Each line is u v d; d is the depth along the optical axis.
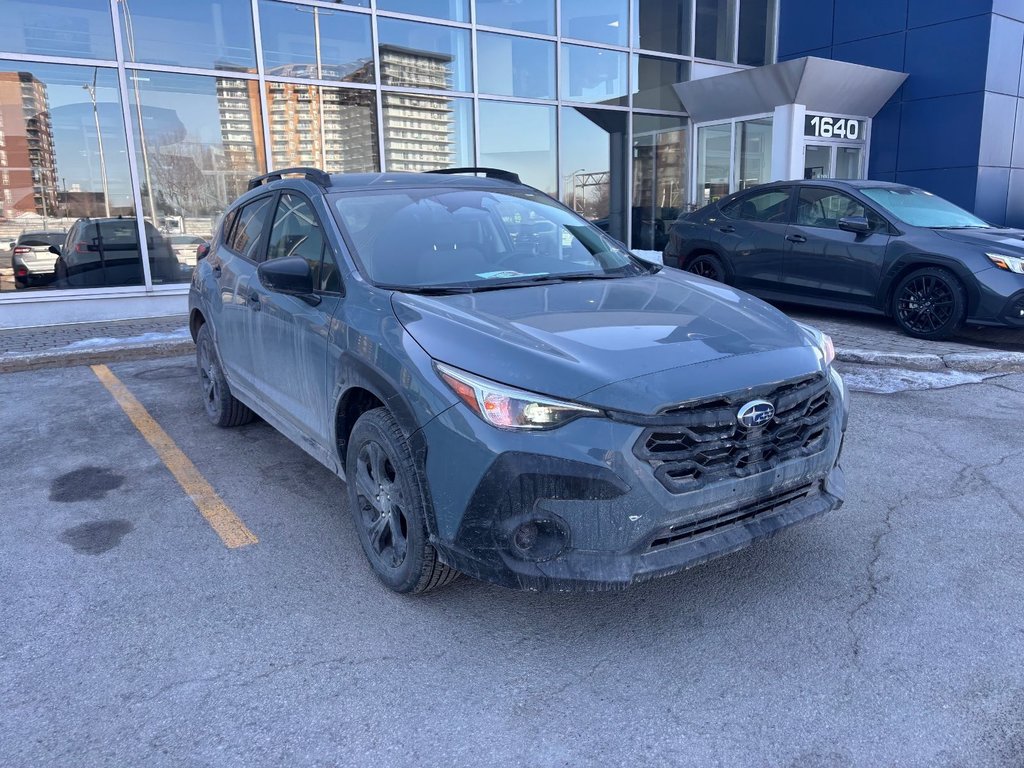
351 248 3.76
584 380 2.72
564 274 3.92
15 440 5.53
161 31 10.02
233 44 10.48
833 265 8.48
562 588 2.71
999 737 2.45
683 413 2.73
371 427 3.22
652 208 14.83
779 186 9.23
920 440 5.23
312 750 2.44
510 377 2.77
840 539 3.83
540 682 2.77
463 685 2.76
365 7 11.27
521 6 12.58
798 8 15.76
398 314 3.26
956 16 13.52
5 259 9.48
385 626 3.13
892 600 3.27
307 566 3.64
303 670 2.85
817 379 3.13
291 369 4.05
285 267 3.59
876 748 2.42
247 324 4.64
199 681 2.79
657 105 14.49
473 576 2.86
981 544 3.75
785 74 12.84
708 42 15.01
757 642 2.99
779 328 3.32
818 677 2.77
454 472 2.82
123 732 2.53
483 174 5.54
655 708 2.62
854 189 8.54
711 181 14.95
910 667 2.81
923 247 7.73
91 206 9.90
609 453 2.66
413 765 2.38
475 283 3.67
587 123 13.64
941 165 14.05
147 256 10.27
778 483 2.97
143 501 4.43
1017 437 5.26
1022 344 7.75
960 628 3.05
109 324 9.69
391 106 11.71
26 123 9.46
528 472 2.68
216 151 10.60
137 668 2.87
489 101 12.53
